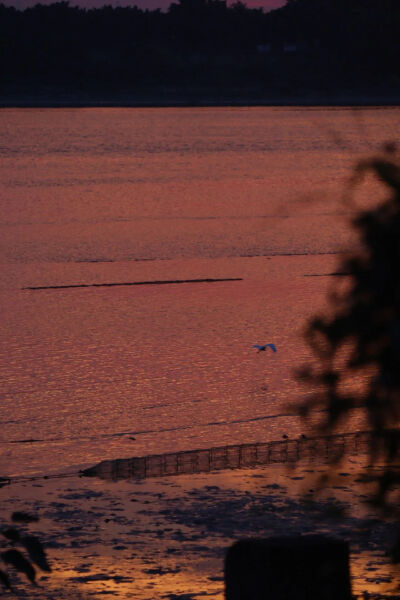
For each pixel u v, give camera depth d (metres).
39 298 82.56
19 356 61.69
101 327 70.94
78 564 27.92
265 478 35.50
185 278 92.81
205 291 86.00
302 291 85.50
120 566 27.86
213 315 75.38
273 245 114.75
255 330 69.75
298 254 107.75
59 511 33.50
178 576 26.88
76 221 139.00
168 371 57.97
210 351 63.28
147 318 74.38
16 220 139.75
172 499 34.41
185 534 30.72
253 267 99.19
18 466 39.94
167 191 184.25
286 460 36.91
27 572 12.34
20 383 54.91
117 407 49.84
